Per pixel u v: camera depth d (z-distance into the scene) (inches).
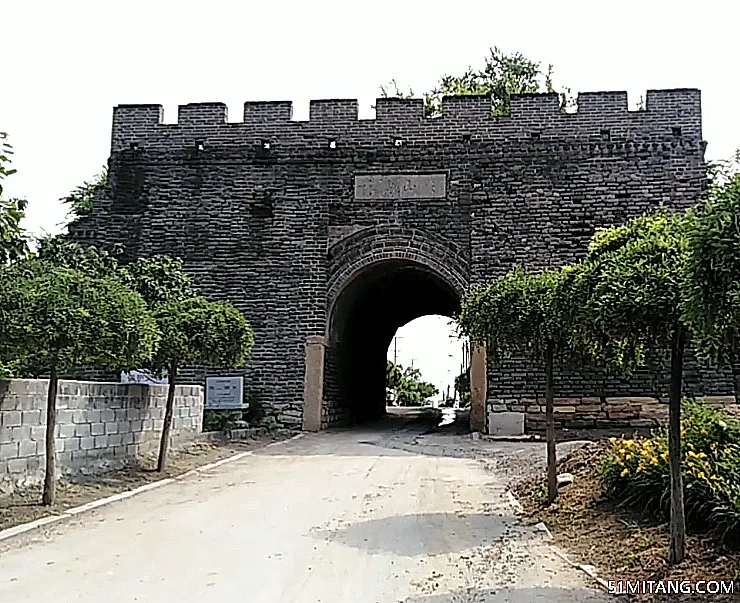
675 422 297.3
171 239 963.3
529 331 430.6
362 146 952.9
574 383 882.1
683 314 254.1
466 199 930.1
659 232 313.0
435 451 746.2
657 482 366.6
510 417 879.7
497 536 365.4
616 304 286.5
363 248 940.0
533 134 929.5
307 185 955.3
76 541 355.3
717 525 317.1
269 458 687.1
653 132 914.1
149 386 633.6
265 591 273.3
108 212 974.4
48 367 491.8
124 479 544.4
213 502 463.2
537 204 918.4
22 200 397.4
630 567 300.5
